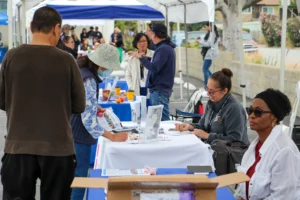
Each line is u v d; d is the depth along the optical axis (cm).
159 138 527
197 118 806
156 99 823
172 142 510
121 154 484
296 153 351
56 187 408
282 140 354
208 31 1515
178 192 262
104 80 945
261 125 363
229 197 332
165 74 823
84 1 1373
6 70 403
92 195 337
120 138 513
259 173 352
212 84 560
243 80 916
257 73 1391
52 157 399
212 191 262
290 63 1182
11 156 400
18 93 398
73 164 416
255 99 368
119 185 259
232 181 305
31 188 410
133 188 261
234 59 1561
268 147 354
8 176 404
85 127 490
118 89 899
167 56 814
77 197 508
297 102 680
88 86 484
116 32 2136
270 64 1313
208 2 872
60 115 403
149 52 986
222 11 1592
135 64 969
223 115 556
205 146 499
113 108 816
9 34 897
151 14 1374
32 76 397
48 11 410
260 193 350
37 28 408
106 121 560
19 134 399
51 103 400
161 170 400
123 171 391
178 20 1253
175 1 1213
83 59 491
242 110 557
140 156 486
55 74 399
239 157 495
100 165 468
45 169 402
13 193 408
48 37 409
